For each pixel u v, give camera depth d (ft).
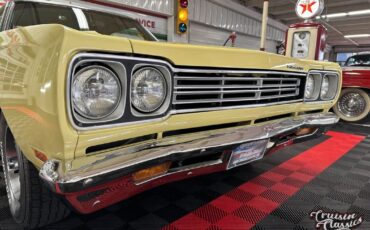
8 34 4.15
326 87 7.09
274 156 9.55
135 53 3.43
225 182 7.09
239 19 35.06
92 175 2.99
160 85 3.82
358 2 34.24
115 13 8.28
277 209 5.78
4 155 5.15
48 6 7.03
